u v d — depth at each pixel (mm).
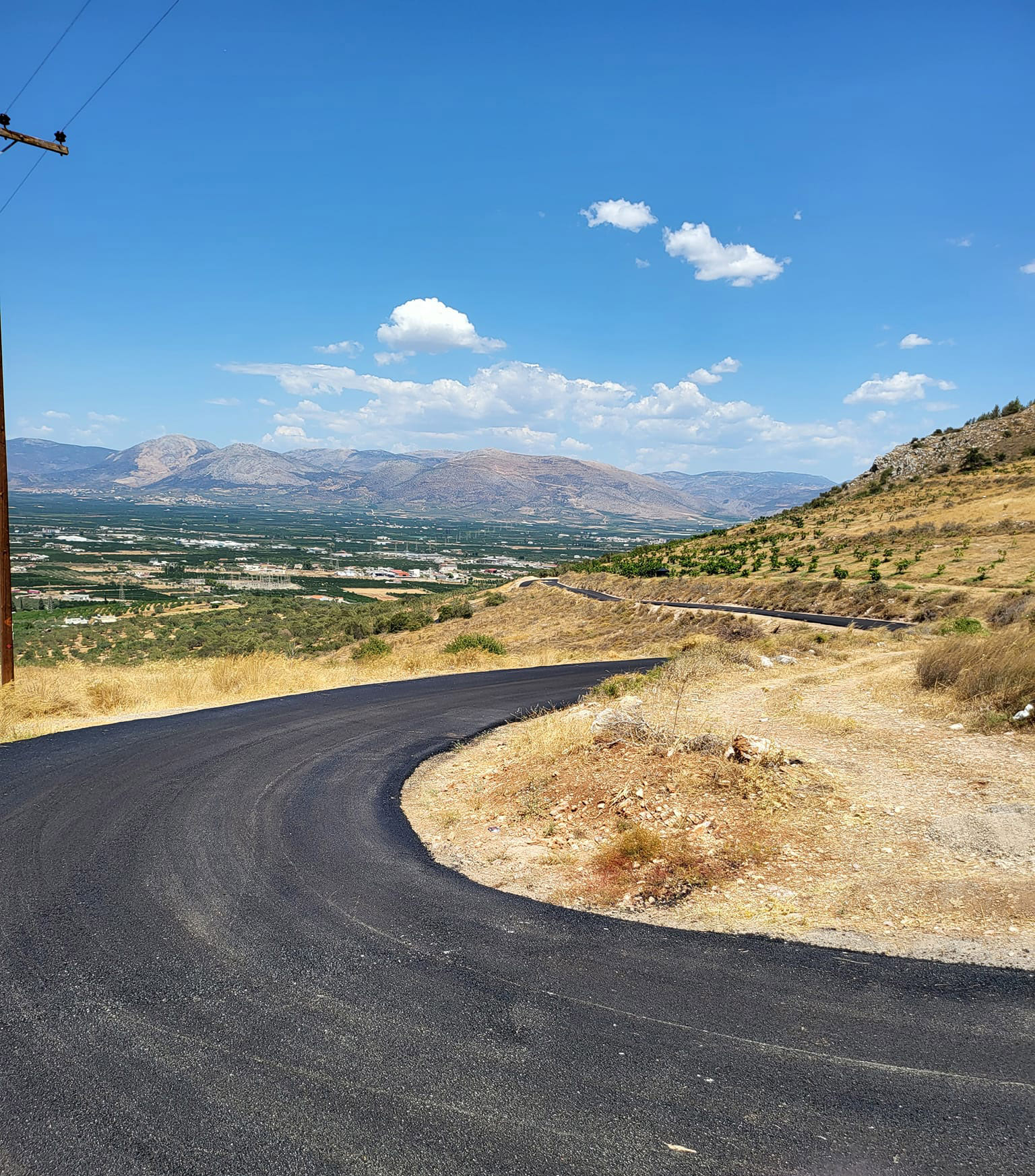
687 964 4312
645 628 43844
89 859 6035
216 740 10719
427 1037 3635
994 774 7594
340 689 16797
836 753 8945
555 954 4473
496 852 6363
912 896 5070
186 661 21562
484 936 4723
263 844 6457
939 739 9273
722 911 5059
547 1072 3342
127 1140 2965
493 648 29156
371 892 5445
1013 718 9461
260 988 4105
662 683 15273
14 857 6062
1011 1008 3734
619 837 6520
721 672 17125
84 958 4438
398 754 10117
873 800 7117
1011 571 41281
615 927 4836
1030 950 4254
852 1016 3723
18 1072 3395
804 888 5363
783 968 4227
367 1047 3551
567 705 14086
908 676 13703
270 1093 3230
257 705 14312
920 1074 3258
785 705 12188
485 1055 3473
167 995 4031
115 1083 3312
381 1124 3027
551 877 5770
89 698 14172
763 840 6258
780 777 7539
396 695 15688
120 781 8383
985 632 21406
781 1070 3314
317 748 10375
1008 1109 3021
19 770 8852
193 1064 3441
